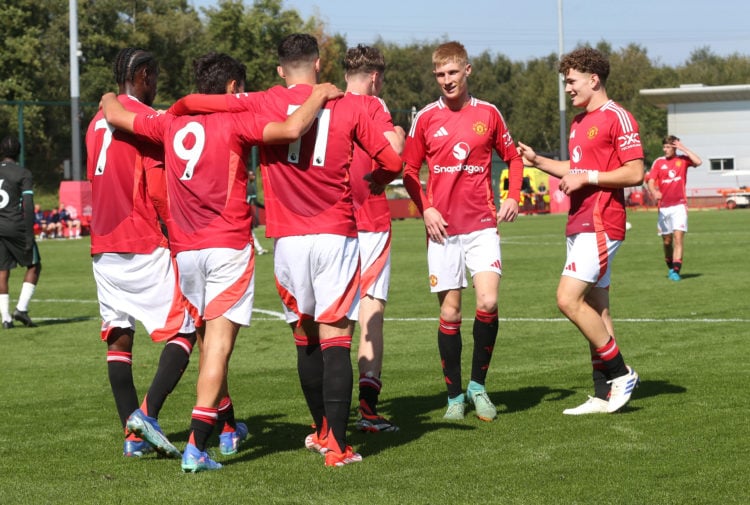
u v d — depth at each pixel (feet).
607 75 22.11
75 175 122.42
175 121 17.66
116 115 18.35
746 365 26.66
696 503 14.60
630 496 14.99
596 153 21.66
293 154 17.35
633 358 28.48
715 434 18.95
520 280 53.67
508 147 22.54
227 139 17.16
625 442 18.60
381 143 17.61
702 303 41.34
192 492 15.72
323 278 17.47
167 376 18.65
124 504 15.15
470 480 16.11
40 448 19.42
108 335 19.45
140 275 19.06
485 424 20.88
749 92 195.62
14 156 39.75
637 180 21.18
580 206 21.68
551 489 15.46
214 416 17.35
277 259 17.85
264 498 15.26
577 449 18.16
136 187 18.94
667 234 52.03
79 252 88.94
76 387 26.55
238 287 17.38
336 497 15.23
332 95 16.97
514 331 34.86
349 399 17.60
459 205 22.03
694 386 24.02
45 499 15.51
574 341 32.45
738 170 198.70
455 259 21.94
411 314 40.86
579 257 21.44
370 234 21.65
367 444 19.21
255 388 25.70
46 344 34.86
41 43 213.25
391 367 28.68
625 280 51.90
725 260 63.26
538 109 347.97
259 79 240.94
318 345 18.60
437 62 21.88
